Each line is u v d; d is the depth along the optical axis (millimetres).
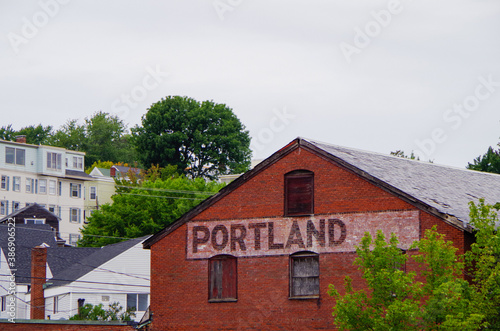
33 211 130250
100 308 71375
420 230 44156
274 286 47594
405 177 48219
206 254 49406
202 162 132000
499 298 37594
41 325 52875
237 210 49031
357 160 47938
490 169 85625
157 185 115312
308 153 47688
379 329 36844
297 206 47656
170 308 49844
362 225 45781
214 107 133500
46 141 185250
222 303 48656
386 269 38000
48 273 89938
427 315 36531
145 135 132625
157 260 50500
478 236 39531
